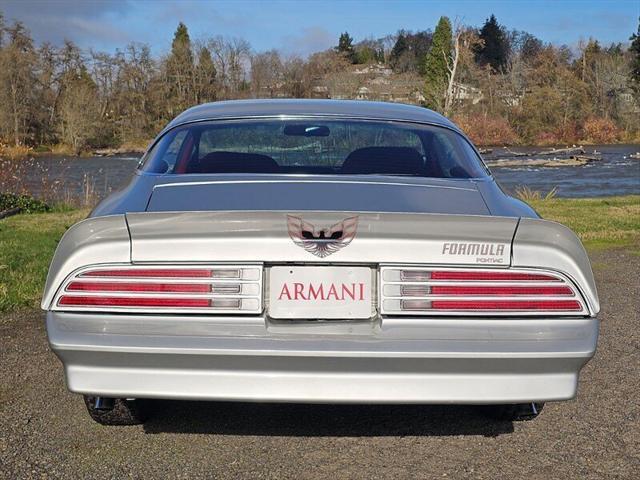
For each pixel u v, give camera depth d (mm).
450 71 70625
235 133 3588
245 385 2576
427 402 2592
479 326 2586
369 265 2635
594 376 4133
